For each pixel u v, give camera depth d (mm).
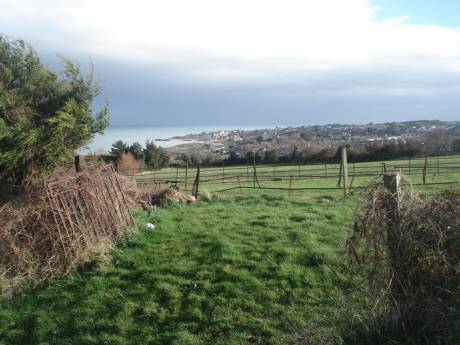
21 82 11086
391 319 4625
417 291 4516
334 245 8453
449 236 4422
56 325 6867
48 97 11406
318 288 6875
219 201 14789
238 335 6004
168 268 8062
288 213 11742
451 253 4398
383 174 4969
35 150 10711
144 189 14797
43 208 8695
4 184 10656
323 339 4789
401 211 4676
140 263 8414
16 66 11102
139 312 6875
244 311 6547
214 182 36000
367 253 4820
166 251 8891
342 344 4633
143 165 52250
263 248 8555
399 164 44406
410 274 4543
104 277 8070
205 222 10930
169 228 10438
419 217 4555
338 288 5906
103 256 8703
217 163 67312
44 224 8680
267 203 14078
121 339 6262
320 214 11398
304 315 6176
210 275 7648
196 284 7391
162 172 45844
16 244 8609
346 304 5098
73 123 11039
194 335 6145
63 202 8891
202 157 68875
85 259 8586
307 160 63250
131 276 8000
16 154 10352
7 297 7824
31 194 9219
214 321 6387
